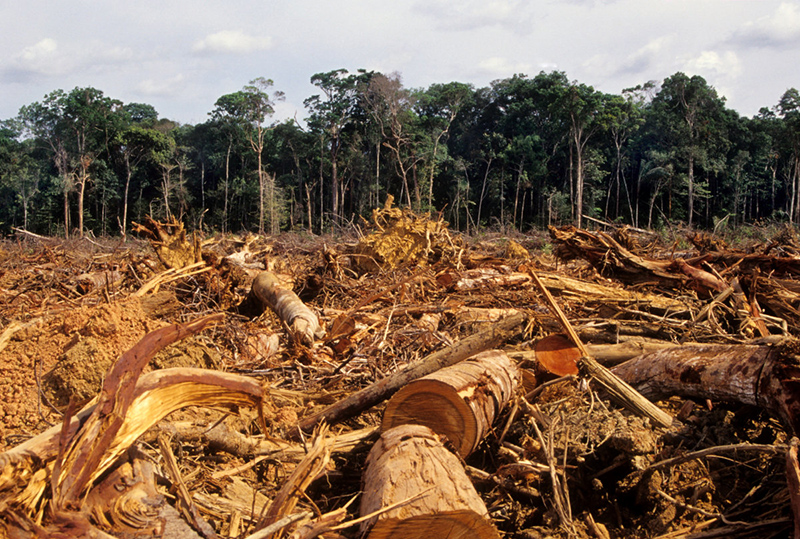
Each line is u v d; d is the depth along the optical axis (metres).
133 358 2.28
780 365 3.17
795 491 2.44
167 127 73.69
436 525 2.43
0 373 3.60
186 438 3.25
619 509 3.18
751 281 6.80
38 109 63.12
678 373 3.77
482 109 84.94
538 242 21.02
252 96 64.88
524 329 5.46
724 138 64.94
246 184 66.62
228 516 2.79
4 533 1.87
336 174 69.00
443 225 11.89
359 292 8.88
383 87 63.53
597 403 3.79
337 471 3.43
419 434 3.08
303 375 4.98
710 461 3.33
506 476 3.32
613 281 8.91
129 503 2.20
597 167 66.62
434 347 5.51
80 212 54.72
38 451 2.13
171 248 8.44
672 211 62.28
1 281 9.74
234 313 7.30
